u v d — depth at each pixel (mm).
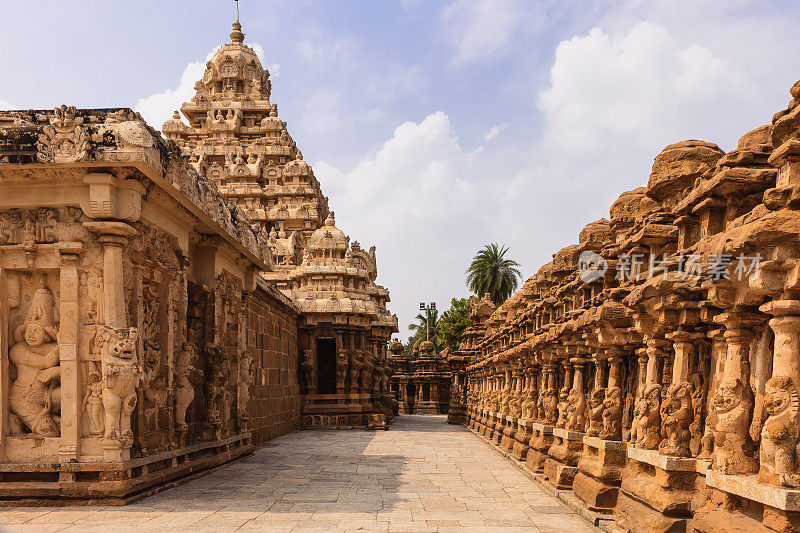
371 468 14734
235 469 14281
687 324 6918
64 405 9656
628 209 10156
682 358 7082
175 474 11750
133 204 10047
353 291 30031
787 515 4801
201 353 14695
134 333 9883
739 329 5789
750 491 5184
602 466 9211
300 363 29172
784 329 5082
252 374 19531
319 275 29844
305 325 28891
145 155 9531
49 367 9969
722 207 6594
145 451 10664
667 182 8398
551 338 12320
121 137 9469
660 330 7582
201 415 14547
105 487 9406
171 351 12227
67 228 9961
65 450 9555
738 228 5422
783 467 4938
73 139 9523
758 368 5742
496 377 22578
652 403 7719
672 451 6969
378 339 37062
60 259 9875
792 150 5059
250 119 41000
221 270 15289
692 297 6867
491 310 35750
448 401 49938
